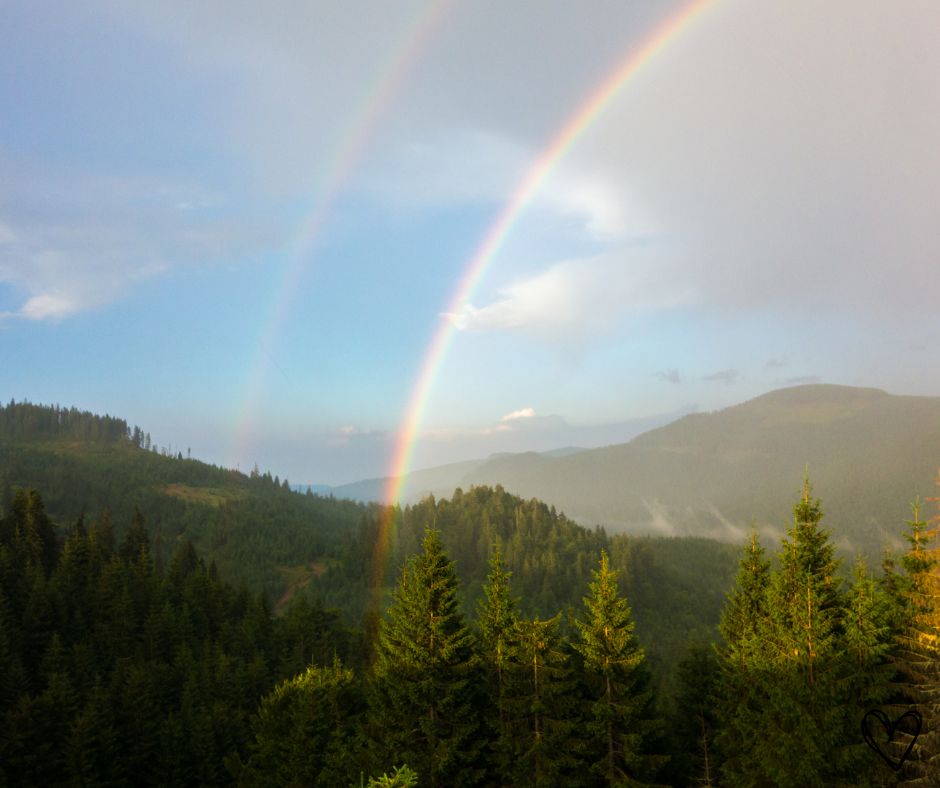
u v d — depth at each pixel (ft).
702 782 127.85
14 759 160.45
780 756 96.78
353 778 113.60
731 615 136.26
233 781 190.19
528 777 105.81
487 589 118.83
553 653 111.75
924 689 92.12
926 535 104.17
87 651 245.45
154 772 185.06
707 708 140.97
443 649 110.01
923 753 89.45
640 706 109.29
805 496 108.78
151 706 199.52
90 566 342.44
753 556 134.10
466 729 107.45
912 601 104.73
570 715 114.62
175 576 408.46
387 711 111.55
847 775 93.50
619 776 108.99
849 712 93.66
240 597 401.90
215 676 241.96
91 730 171.73
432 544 116.16
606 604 113.91
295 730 148.25
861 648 96.37
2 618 239.30
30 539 354.95
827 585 103.71
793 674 96.32
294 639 320.50
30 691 213.25
